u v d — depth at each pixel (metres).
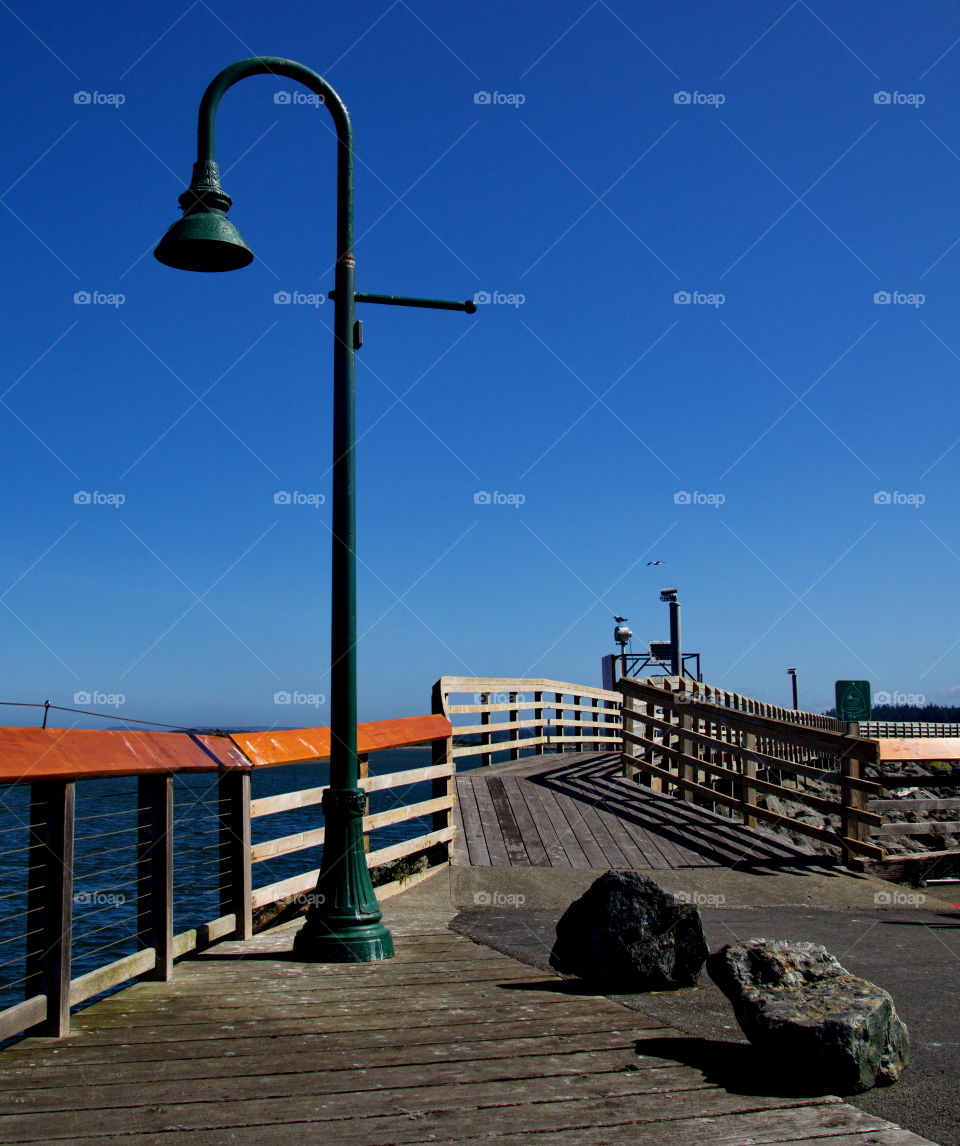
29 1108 3.72
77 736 4.73
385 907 8.32
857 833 10.67
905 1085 4.05
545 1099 3.84
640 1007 5.23
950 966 6.38
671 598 28.45
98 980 5.02
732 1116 3.67
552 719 19.17
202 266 7.11
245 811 6.81
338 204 7.20
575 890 9.04
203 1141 3.41
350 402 7.02
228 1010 5.09
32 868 4.63
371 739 8.39
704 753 16.38
